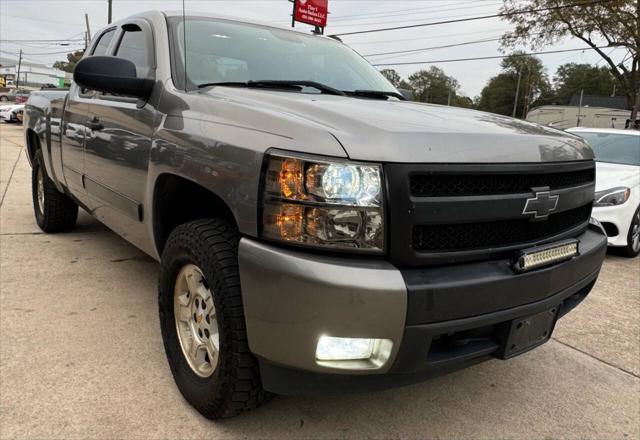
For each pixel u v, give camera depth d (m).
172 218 2.71
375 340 1.80
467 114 2.57
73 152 3.83
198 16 3.19
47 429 2.16
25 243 4.72
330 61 3.44
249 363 2.02
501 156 2.01
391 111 2.28
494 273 1.97
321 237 1.75
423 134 1.89
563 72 94.38
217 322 2.08
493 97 98.62
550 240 2.25
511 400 2.67
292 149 1.82
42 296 3.52
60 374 2.58
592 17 27.09
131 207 2.92
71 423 2.21
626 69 29.16
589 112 57.34
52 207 4.86
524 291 2.05
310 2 22.12
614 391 2.82
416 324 1.79
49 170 4.54
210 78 2.77
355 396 2.60
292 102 2.22
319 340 1.77
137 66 3.10
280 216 1.80
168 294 2.50
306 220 1.76
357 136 1.82
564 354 3.25
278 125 1.94
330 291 1.70
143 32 3.18
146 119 2.69
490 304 1.94
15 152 12.52
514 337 2.09
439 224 1.85
